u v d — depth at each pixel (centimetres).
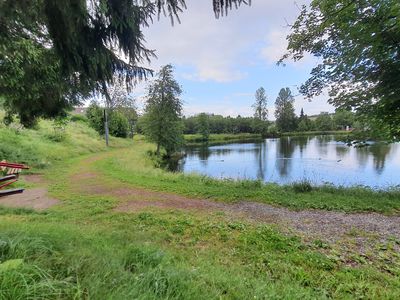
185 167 2105
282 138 6025
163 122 2667
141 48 339
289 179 1460
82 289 166
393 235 440
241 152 3234
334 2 498
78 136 2438
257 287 246
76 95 392
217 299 213
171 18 315
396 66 532
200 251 374
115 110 3400
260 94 7200
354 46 548
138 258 271
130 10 290
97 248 295
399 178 1423
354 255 361
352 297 262
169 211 588
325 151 2938
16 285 146
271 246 392
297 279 296
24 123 516
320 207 618
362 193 766
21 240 219
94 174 1117
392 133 687
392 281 295
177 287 204
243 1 302
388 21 450
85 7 256
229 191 792
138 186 879
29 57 323
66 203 657
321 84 770
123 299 164
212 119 7375
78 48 301
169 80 2666
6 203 643
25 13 248
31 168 1159
